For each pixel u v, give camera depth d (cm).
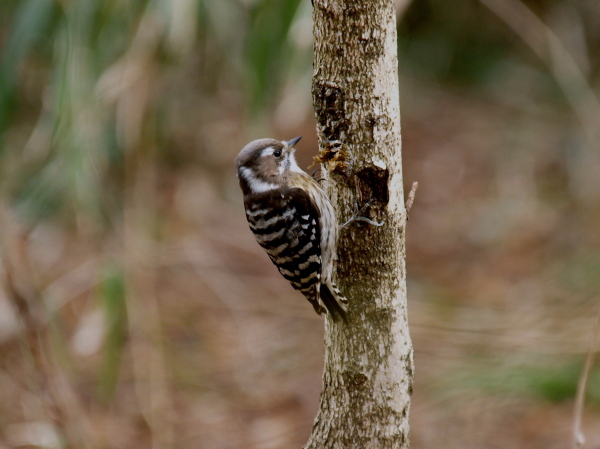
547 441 1076
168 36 998
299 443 1141
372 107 600
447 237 1631
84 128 995
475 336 1279
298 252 764
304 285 773
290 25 984
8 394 1176
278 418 1204
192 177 1755
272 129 1820
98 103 1027
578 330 1228
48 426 1112
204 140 1794
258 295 1488
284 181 792
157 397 1149
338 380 643
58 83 990
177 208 1677
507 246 1564
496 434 1099
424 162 1862
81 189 1019
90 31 991
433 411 1161
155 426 1109
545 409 1141
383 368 633
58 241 1509
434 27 2091
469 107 2039
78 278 1420
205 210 1694
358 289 629
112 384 1203
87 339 1302
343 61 593
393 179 617
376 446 638
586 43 1873
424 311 1372
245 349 1352
